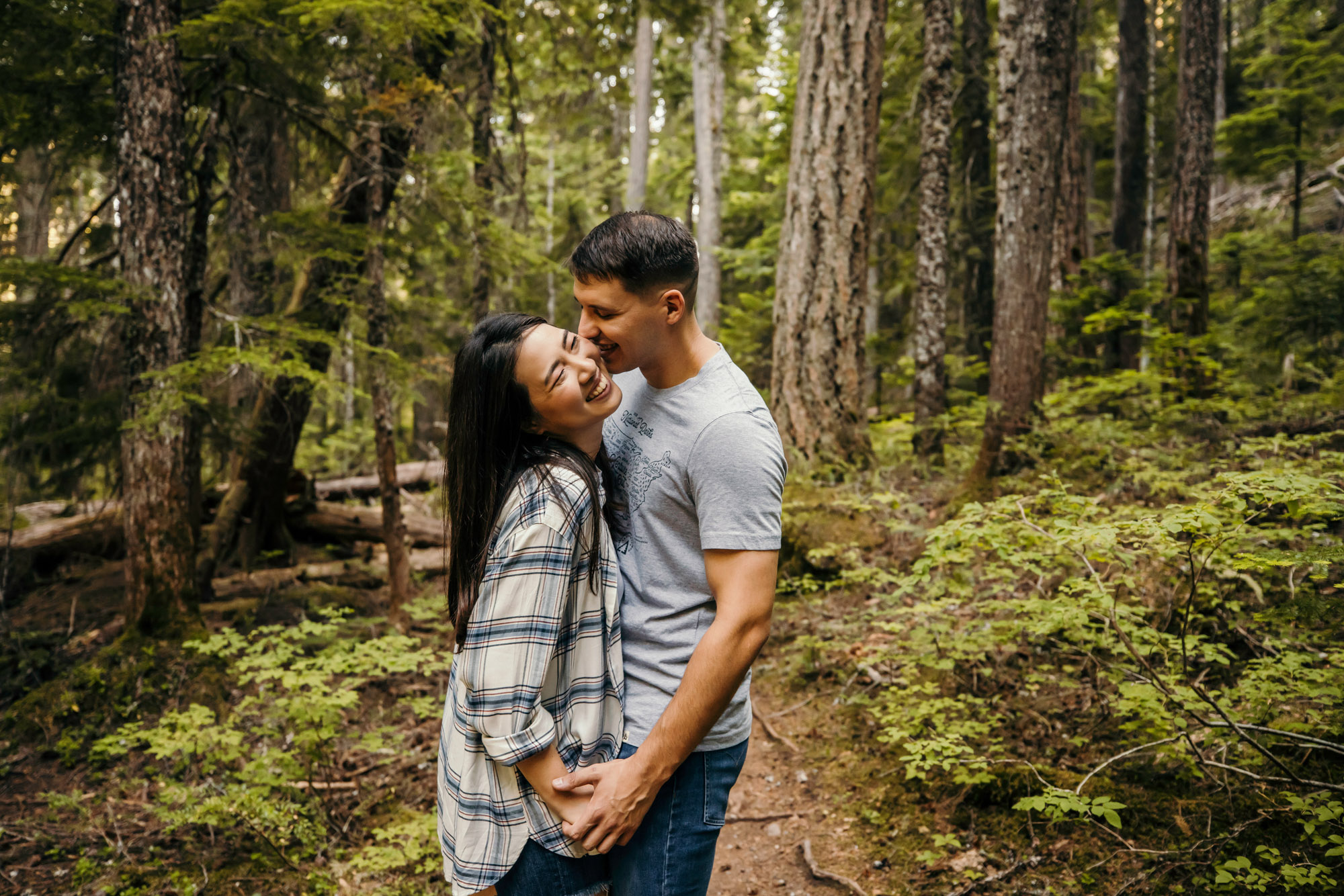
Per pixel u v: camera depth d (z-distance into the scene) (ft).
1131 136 39.91
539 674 4.33
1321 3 37.60
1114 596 8.01
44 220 23.27
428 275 24.77
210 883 9.11
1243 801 7.73
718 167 47.50
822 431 20.81
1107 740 9.18
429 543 22.54
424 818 9.52
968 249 37.11
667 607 4.86
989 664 11.19
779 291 21.58
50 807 10.48
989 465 18.26
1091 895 7.32
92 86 15.14
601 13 27.73
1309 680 7.89
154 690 12.99
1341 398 18.35
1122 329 23.71
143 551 13.91
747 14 42.52
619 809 4.37
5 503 17.87
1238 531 6.93
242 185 19.26
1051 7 18.53
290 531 22.06
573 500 4.49
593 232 4.76
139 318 13.74
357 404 39.78
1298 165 36.65
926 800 9.27
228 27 13.91
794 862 8.96
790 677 13.26
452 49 19.26
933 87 26.53
